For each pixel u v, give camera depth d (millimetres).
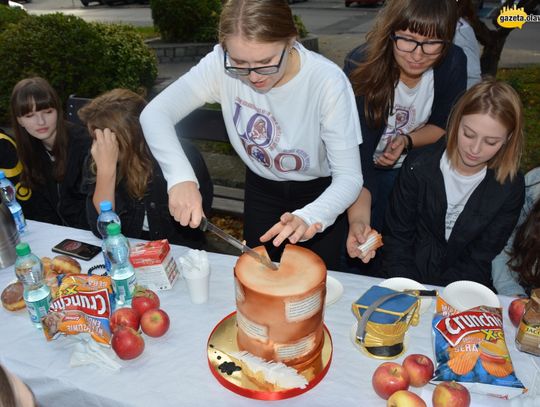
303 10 13609
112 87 4840
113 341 1169
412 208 1777
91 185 1945
